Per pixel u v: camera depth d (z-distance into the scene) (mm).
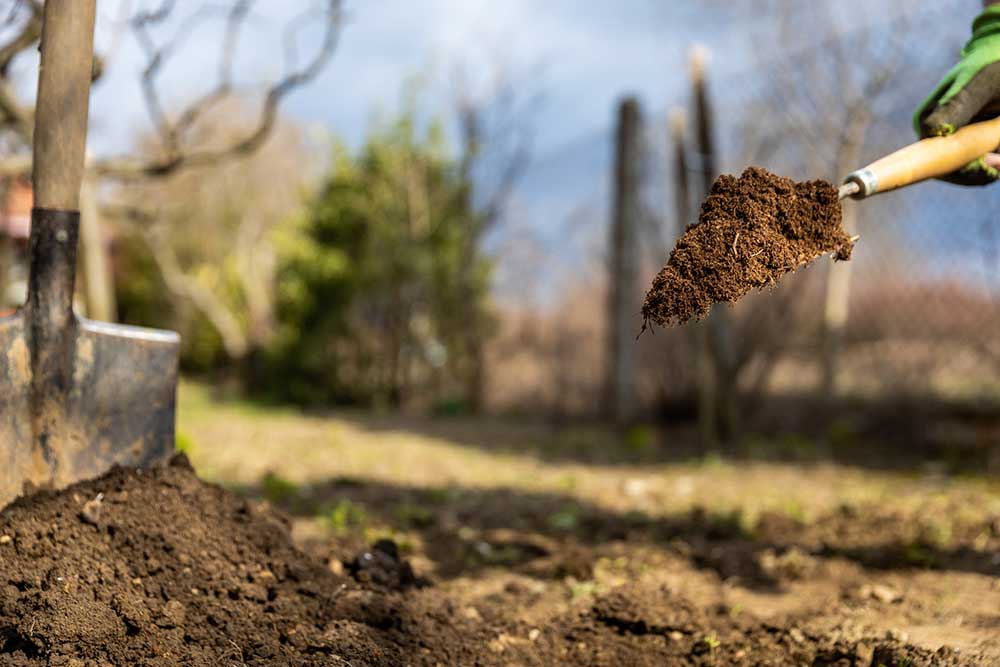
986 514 1707
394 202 4121
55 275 1184
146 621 1073
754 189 1093
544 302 3824
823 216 1095
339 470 2201
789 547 1547
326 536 1577
